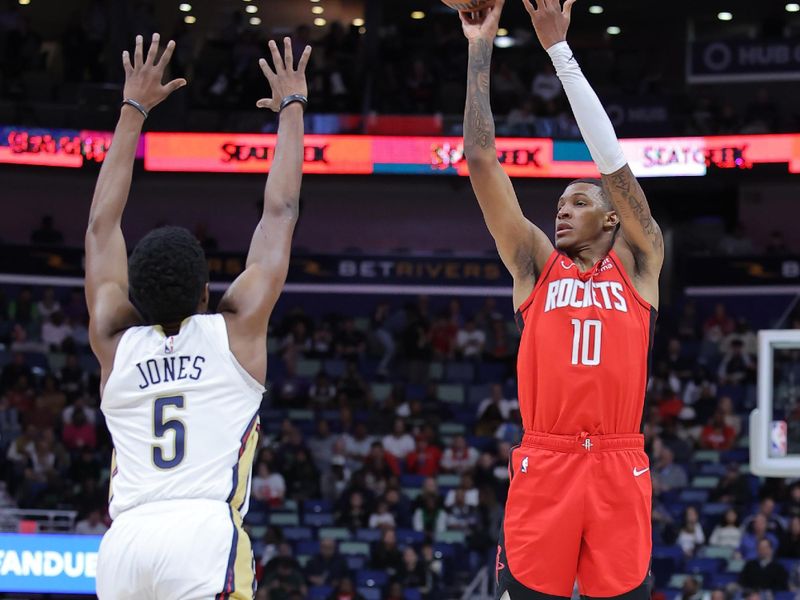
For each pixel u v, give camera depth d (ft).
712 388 70.03
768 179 75.51
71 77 81.20
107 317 12.68
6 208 87.40
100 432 65.00
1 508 56.54
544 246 14.78
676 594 51.65
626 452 13.93
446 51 87.30
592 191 14.89
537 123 75.05
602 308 14.12
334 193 91.56
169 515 11.75
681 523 55.88
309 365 74.38
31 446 62.03
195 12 94.48
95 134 74.54
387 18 96.89
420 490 60.75
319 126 75.77
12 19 82.38
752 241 89.25
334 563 52.80
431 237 91.71
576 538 13.71
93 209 13.25
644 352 14.23
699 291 84.38
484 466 59.41
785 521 55.21
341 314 81.61
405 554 52.60
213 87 80.74
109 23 83.15
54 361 72.95
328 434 64.85
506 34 96.43
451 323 76.84
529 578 13.80
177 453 11.96
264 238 12.82
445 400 72.23
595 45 98.02
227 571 11.68
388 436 63.98
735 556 53.98
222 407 12.12
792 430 21.91
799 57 85.66
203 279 12.56
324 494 60.70
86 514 56.75
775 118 79.00
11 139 72.90
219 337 12.27
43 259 81.00
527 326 14.38
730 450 65.41
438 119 75.82
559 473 13.79
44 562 47.98
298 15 95.91
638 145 77.00
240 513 12.19
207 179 78.84
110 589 11.78
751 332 77.36
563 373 13.96
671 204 88.48
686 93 86.48
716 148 75.77
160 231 12.57
